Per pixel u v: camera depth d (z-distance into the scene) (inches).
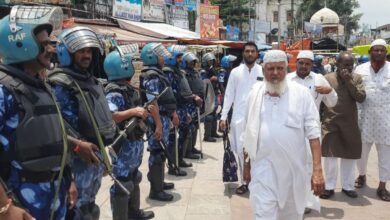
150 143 204.8
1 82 82.6
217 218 188.9
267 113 136.3
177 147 256.8
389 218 192.1
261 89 139.6
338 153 214.8
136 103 160.1
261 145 135.4
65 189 97.0
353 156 215.0
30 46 85.5
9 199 77.5
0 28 86.3
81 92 110.8
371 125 221.9
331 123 215.0
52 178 90.1
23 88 84.0
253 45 220.1
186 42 684.7
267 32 1738.4
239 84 221.6
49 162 87.0
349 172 221.1
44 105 87.6
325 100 196.5
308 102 136.6
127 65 151.8
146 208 199.5
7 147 82.9
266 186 134.5
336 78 216.5
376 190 234.7
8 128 82.8
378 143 218.7
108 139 117.3
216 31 1071.6
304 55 195.2
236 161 240.1
